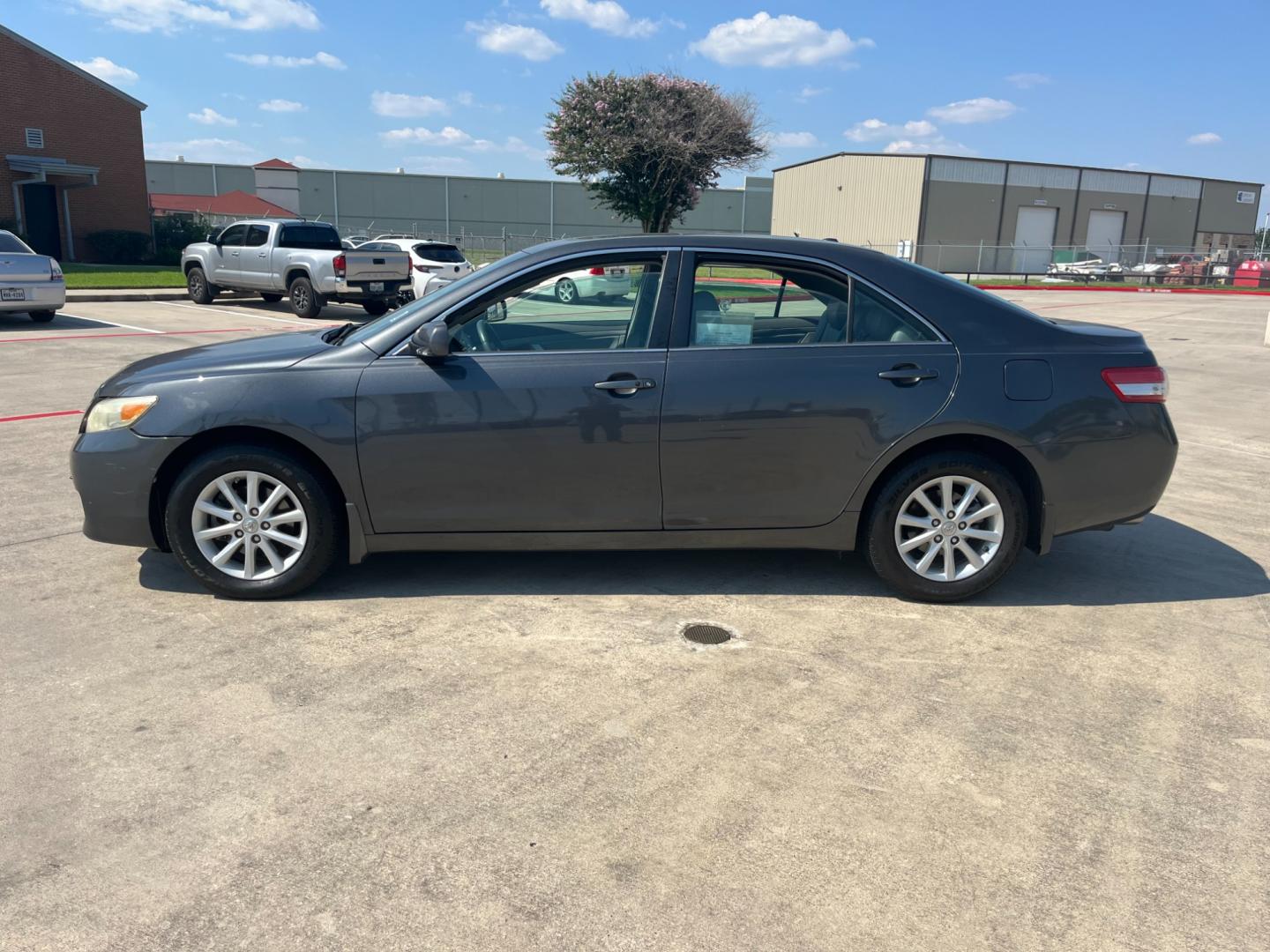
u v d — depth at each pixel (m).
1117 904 2.45
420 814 2.77
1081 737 3.26
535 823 2.73
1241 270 40.19
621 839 2.67
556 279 4.23
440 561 4.86
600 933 2.31
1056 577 4.80
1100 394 4.24
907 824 2.76
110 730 3.18
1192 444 8.24
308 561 4.24
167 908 2.37
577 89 29.11
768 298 4.25
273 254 17.81
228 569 4.26
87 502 4.22
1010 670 3.75
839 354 4.20
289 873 2.51
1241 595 4.59
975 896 2.47
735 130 29.00
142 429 4.12
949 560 4.32
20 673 3.56
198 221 42.03
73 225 32.19
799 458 4.19
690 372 4.14
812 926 2.35
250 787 2.88
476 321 4.21
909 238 49.56
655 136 28.31
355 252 17.09
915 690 3.56
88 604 4.23
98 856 2.56
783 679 3.63
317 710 3.33
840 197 52.28
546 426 4.10
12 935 2.26
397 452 4.10
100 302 19.72
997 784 2.97
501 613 4.20
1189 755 3.15
